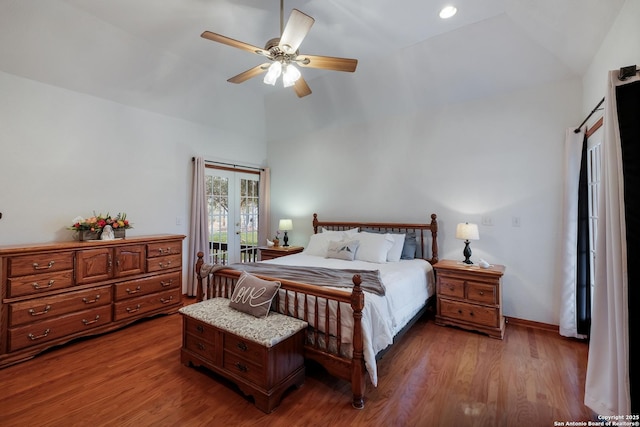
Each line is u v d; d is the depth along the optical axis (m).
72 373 2.30
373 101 4.15
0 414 1.83
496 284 2.97
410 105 3.99
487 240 3.51
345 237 4.05
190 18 2.74
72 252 2.78
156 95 3.79
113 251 3.07
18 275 2.45
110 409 1.89
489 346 2.79
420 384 2.17
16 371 2.32
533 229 3.26
